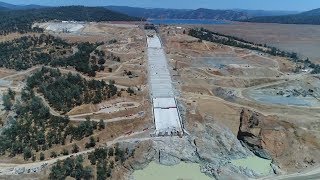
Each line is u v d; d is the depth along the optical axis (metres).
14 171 189.62
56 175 185.00
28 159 199.50
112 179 192.25
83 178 187.50
